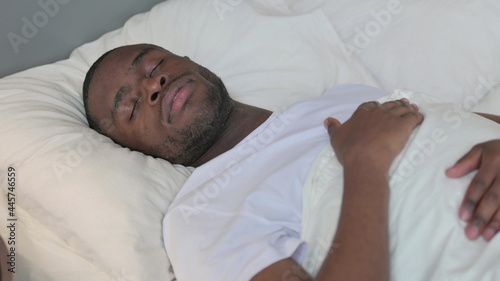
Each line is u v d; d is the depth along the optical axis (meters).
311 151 1.04
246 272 0.89
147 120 1.22
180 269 0.99
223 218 1.01
